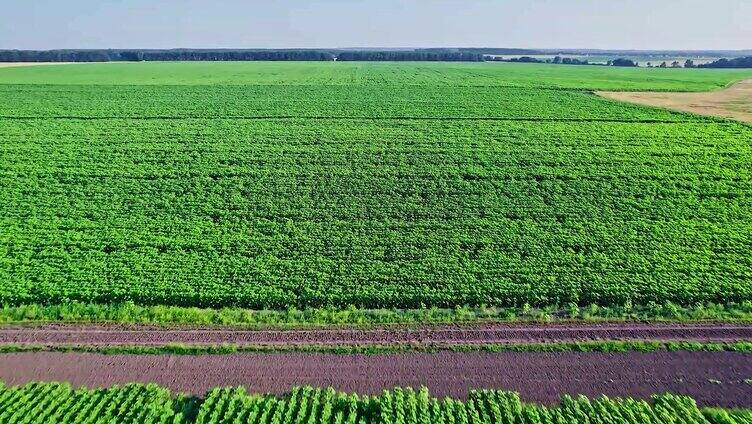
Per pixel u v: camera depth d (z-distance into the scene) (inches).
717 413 709.9
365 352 818.8
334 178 1477.6
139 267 1039.0
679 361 811.4
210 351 816.3
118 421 679.7
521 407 712.4
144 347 821.9
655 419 696.4
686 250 1124.5
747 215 1278.3
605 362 807.7
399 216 1267.2
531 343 844.6
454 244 1147.9
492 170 1535.4
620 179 1473.9
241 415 686.5
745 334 872.3
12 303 932.6
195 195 1364.4
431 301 962.1
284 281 1009.5
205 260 1072.8
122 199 1325.0
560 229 1206.9
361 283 1010.1
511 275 1035.3
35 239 1129.4
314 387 750.5
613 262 1077.8
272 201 1338.6
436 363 799.7
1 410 687.7
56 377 761.6
